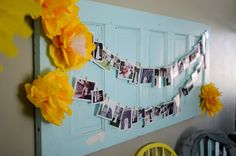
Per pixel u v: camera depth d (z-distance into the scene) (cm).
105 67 103
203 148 159
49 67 83
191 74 166
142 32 123
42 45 81
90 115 99
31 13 49
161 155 145
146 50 126
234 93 242
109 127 108
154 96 134
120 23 109
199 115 185
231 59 232
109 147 112
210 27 192
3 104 76
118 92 111
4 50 46
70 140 92
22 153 81
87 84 96
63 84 80
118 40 109
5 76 76
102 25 101
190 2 167
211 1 194
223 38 216
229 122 235
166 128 150
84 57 86
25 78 81
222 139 161
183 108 159
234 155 155
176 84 152
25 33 48
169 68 144
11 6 45
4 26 45
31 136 83
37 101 74
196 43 173
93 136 101
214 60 203
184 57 158
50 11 73
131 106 119
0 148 76
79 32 84
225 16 218
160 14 138
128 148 123
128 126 117
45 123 83
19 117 80
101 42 101
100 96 102
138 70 121
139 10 122
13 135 79
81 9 92
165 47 141
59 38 81
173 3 149
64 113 84
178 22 151
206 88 177
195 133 163
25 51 80
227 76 226
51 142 85
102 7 100
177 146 161
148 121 129
